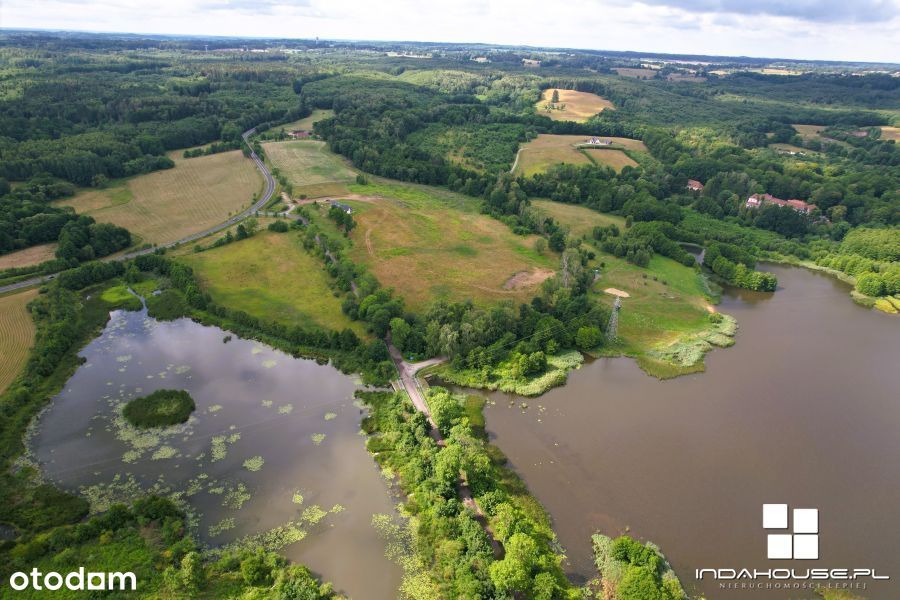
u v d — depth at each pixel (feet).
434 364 366.02
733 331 435.94
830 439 314.55
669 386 359.66
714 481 277.64
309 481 268.41
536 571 212.23
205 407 322.34
